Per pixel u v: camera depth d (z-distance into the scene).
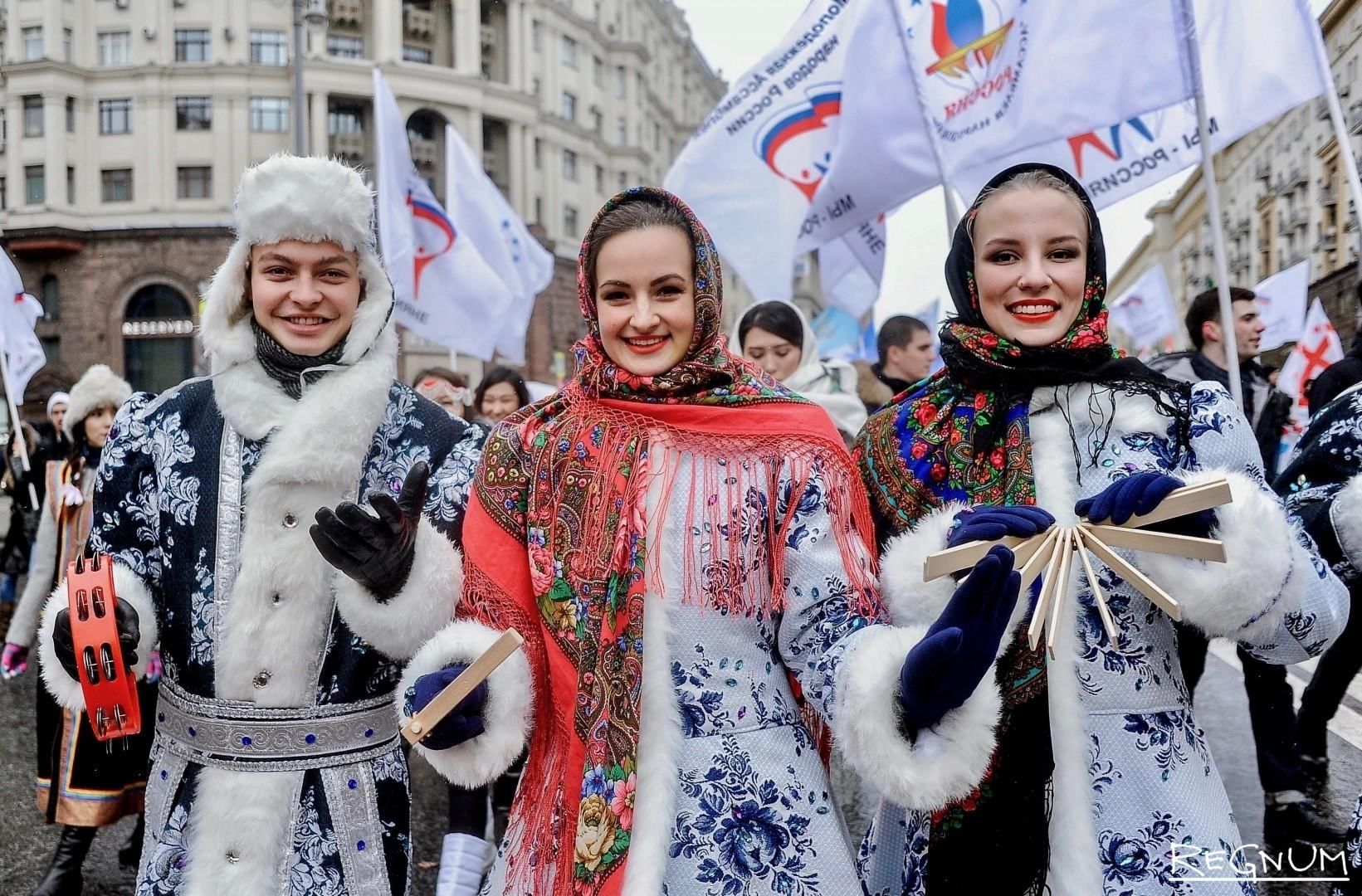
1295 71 4.13
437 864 3.49
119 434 1.94
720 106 5.07
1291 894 3.00
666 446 1.65
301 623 1.81
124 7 30.61
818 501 1.63
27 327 7.20
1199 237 30.42
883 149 4.48
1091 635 1.69
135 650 1.76
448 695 1.55
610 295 1.70
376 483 1.90
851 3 4.87
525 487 1.74
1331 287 15.55
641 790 1.56
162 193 30.81
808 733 1.68
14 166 30.42
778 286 5.00
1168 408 1.74
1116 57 3.93
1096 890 1.61
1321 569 1.69
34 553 4.30
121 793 3.07
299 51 14.75
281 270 1.90
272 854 1.77
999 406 1.81
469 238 7.46
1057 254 1.81
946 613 1.41
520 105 35.09
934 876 1.71
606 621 1.59
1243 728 4.51
